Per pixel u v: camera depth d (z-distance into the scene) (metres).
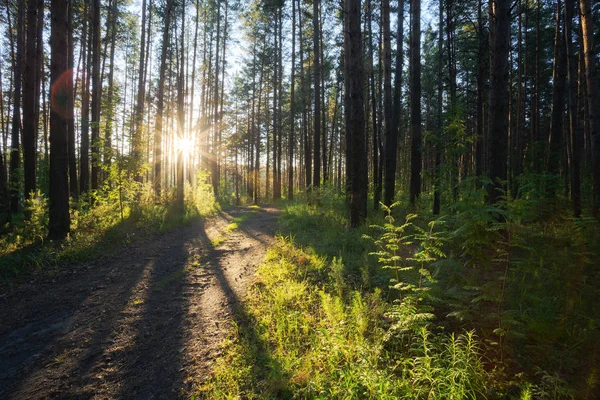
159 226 11.80
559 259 4.83
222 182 36.66
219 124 30.97
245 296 5.38
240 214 17.44
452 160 7.98
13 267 6.84
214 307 5.09
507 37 6.73
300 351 3.72
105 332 4.44
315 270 6.21
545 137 22.95
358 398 2.84
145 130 12.62
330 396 2.91
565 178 14.48
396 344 3.59
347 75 13.77
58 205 8.88
